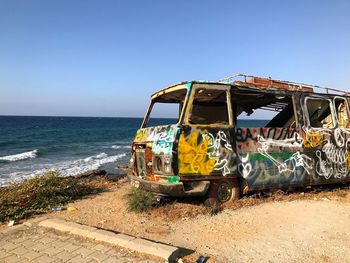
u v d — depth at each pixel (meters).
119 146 37.38
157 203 6.44
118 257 4.07
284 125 8.66
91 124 111.25
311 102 7.65
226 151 6.11
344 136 7.72
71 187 8.03
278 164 6.71
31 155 26.33
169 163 5.62
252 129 6.52
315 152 7.23
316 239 4.61
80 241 4.67
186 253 4.21
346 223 5.27
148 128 6.70
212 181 6.07
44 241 4.75
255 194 6.66
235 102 7.94
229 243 4.52
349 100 8.11
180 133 5.68
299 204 6.39
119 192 8.27
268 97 7.28
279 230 4.99
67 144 39.66
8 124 95.94
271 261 3.96
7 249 4.51
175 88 6.46
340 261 3.93
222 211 5.92
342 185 8.18
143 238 4.78
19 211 6.31
